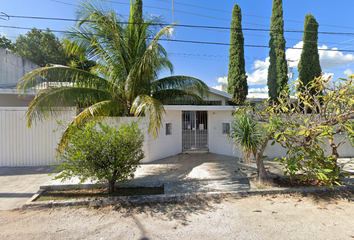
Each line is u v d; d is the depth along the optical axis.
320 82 4.23
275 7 11.11
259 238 2.77
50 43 18.41
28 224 3.23
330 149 7.88
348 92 3.77
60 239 2.80
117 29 6.33
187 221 3.27
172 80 7.70
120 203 3.97
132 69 6.38
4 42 17.20
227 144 7.96
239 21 11.15
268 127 4.29
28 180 5.32
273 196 4.26
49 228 3.10
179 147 8.49
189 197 4.16
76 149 3.80
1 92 7.98
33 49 18.09
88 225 3.18
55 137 6.77
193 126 8.82
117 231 2.99
